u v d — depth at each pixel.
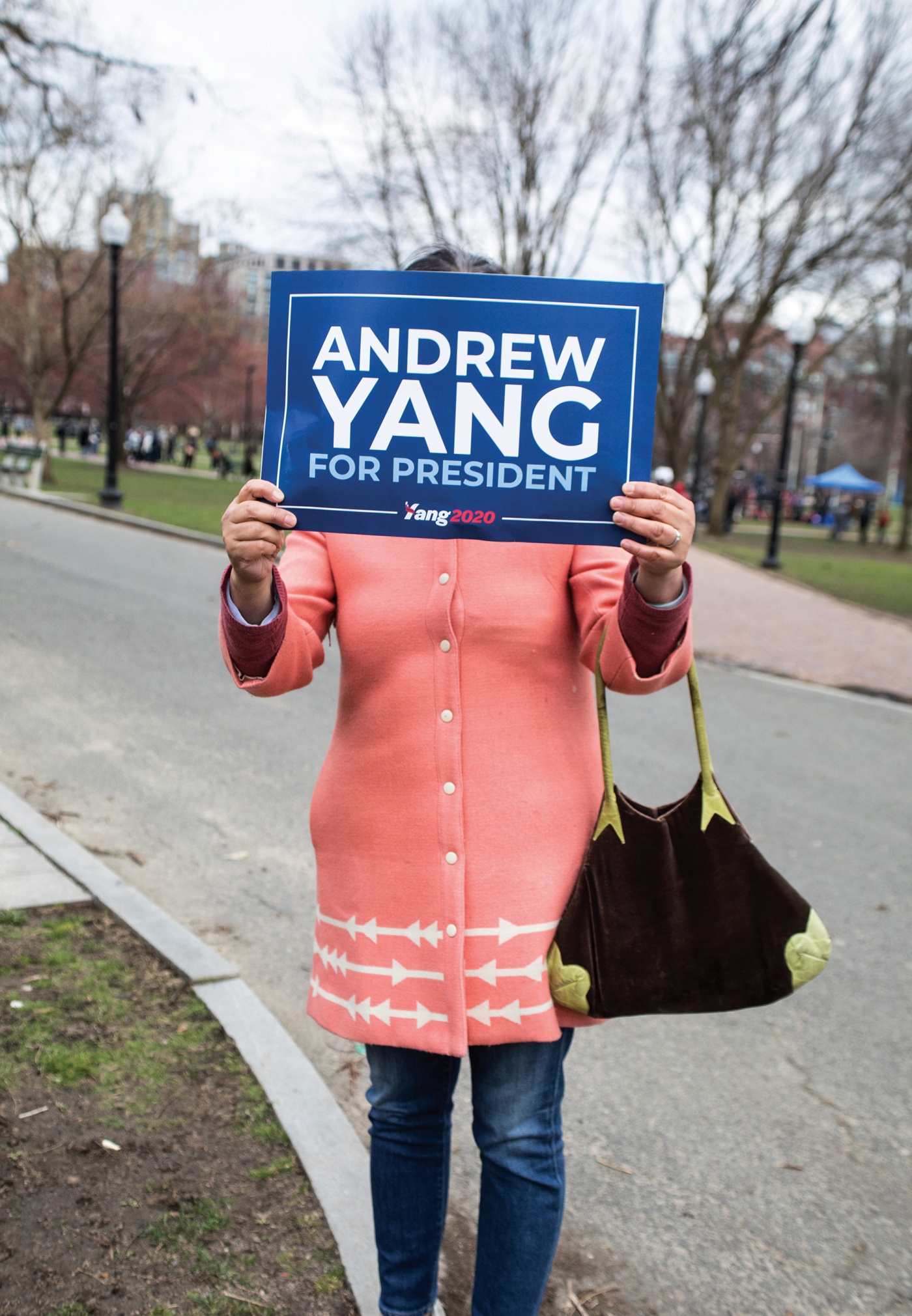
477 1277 1.76
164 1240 2.15
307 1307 2.01
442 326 1.67
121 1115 2.53
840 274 25.91
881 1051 3.31
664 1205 2.55
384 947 1.73
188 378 45.75
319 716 6.68
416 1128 1.80
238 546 1.58
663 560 1.55
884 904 4.43
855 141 22.48
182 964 3.24
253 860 4.44
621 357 1.67
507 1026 1.69
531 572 1.73
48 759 5.52
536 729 1.74
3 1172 2.30
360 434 1.69
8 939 3.37
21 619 8.88
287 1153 2.44
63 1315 1.95
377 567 1.75
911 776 6.48
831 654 10.77
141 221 23.55
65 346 23.73
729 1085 3.09
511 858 1.70
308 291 1.70
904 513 34.03
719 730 7.22
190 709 6.64
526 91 23.16
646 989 1.69
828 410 65.75
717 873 1.72
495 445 1.68
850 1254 2.41
